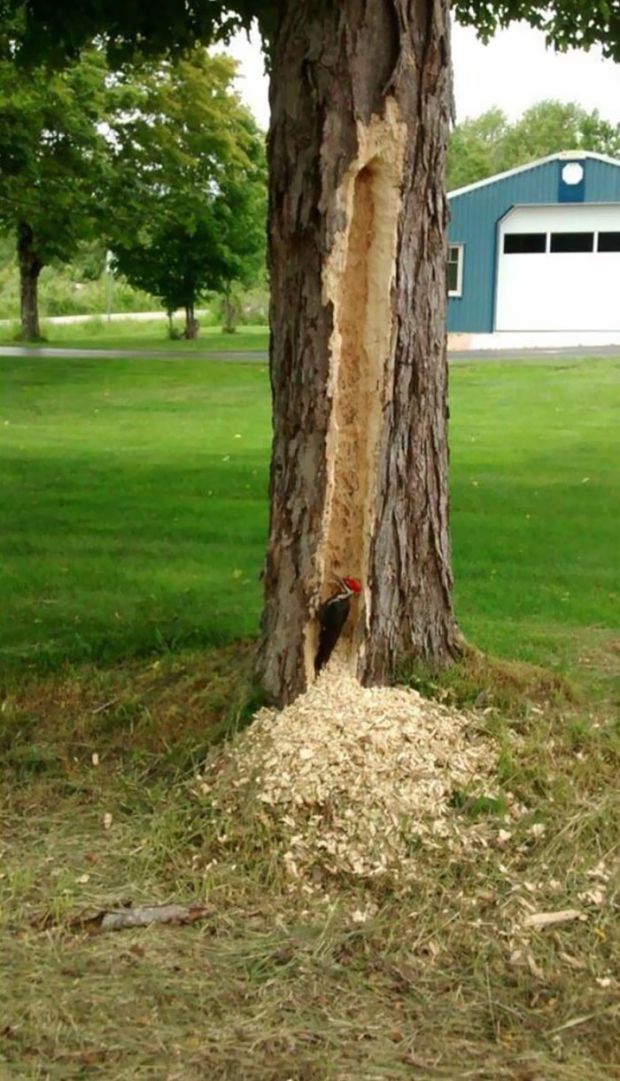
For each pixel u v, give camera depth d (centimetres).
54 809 440
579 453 1345
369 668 486
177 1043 309
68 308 5753
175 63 717
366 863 394
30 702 527
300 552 468
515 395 1980
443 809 421
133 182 1848
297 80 446
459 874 393
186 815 423
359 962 348
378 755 434
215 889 385
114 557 804
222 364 2595
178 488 1087
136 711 509
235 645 568
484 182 3084
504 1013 326
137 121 1797
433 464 500
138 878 393
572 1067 305
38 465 1236
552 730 484
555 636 634
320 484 462
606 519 948
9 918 367
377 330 464
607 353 2605
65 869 396
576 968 347
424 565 504
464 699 493
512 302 3141
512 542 860
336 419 464
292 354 463
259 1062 302
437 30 459
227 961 347
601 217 3045
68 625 630
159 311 5906
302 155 448
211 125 1892
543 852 405
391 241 458
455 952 355
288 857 396
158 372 2448
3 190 1777
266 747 441
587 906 378
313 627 471
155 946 354
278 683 475
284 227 457
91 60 1627
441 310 490
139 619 636
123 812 435
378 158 450
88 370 2494
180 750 467
